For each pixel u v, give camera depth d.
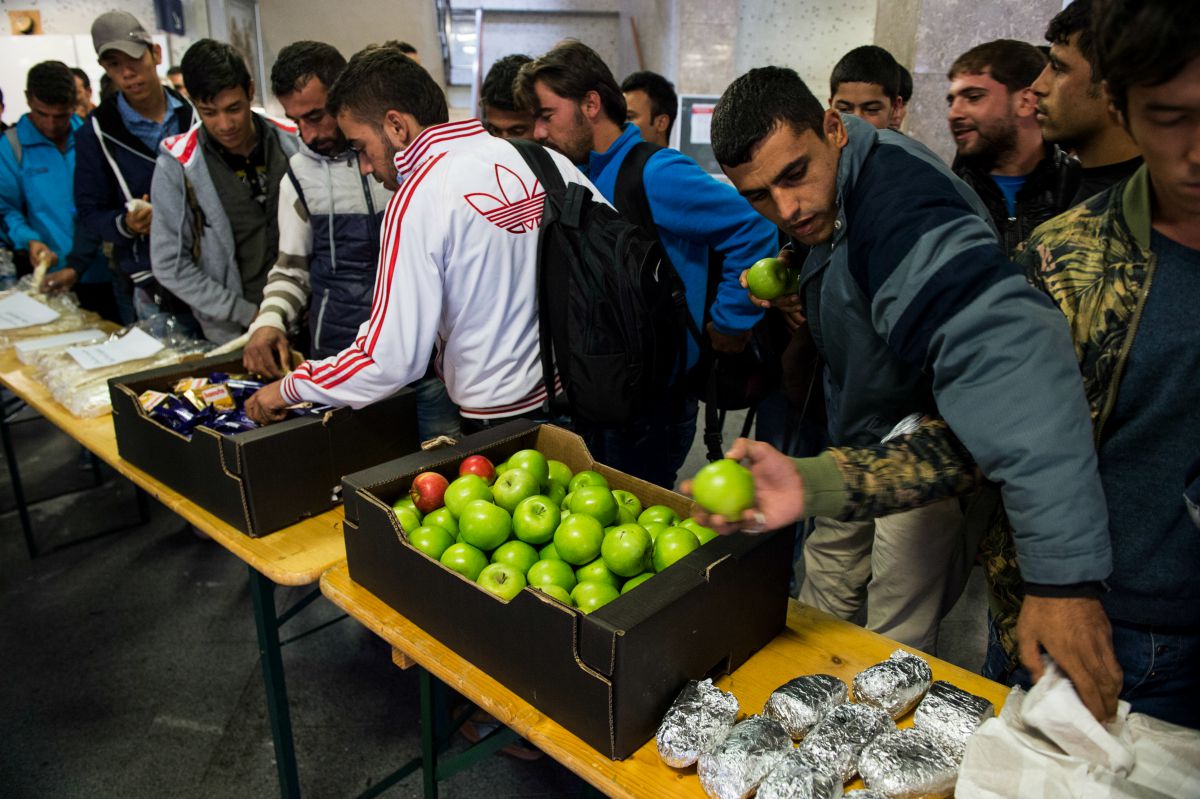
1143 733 0.86
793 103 1.09
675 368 2.04
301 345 2.71
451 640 1.18
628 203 2.11
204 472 1.59
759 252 2.02
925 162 1.08
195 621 2.71
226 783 2.05
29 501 3.50
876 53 2.51
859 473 0.94
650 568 1.18
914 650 1.19
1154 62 0.66
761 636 1.18
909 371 1.24
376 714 2.28
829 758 0.91
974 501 1.73
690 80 5.68
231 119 2.38
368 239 2.21
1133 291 0.89
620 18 8.42
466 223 1.58
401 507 1.33
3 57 5.61
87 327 2.83
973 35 3.19
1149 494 0.94
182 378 1.94
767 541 1.13
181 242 2.55
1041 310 0.86
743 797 0.89
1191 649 0.98
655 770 0.97
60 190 3.67
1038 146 2.01
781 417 2.40
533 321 1.76
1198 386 0.88
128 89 2.80
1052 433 0.82
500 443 1.49
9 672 2.46
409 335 1.56
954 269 0.89
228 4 6.81
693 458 3.85
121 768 2.10
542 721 1.05
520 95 2.18
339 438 1.63
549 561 1.19
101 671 2.47
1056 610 0.83
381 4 7.75
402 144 1.70
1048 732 0.85
